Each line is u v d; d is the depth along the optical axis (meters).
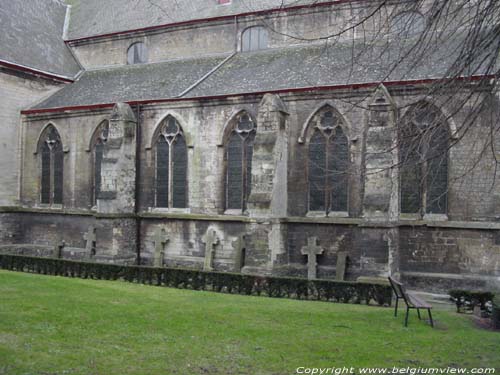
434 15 10.78
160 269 20.98
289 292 18.86
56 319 13.59
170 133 26.58
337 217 22.64
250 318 14.75
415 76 21.38
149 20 33.09
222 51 30.64
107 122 28.31
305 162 23.44
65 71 33.44
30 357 10.46
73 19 37.19
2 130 29.95
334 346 12.17
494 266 20.14
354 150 22.28
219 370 10.30
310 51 27.47
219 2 31.67
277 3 29.09
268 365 10.67
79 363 10.30
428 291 20.92
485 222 20.25
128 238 26.39
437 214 21.20
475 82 18.39
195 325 13.71
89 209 28.69
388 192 20.19
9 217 30.48
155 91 28.22
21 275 21.12
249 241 22.38
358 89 21.97
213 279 20.00
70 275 22.75
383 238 20.09
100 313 14.50
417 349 12.12
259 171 22.39
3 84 29.89
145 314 14.67
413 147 11.86
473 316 16.77
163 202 26.81
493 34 10.58
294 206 23.55
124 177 26.30
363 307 17.27
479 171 20.25
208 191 25.42
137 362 10.57
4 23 32.31
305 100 23.33
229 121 24.92
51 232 29.94
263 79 25.73
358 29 25.62
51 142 30.33
